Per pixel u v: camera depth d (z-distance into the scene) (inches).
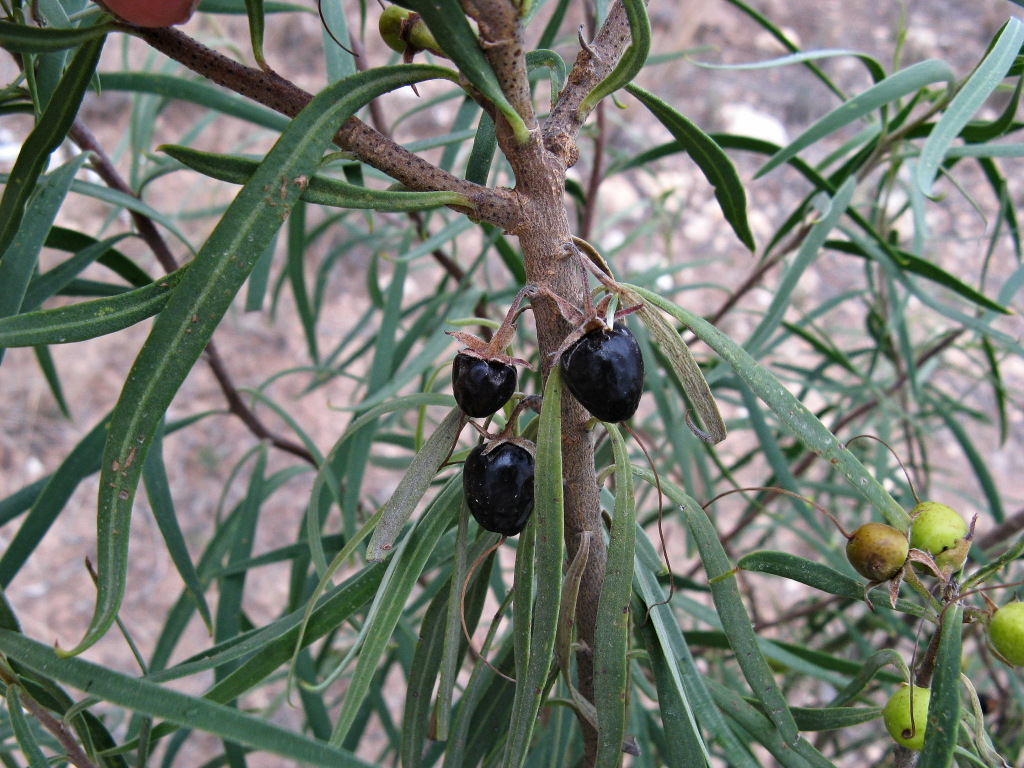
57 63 5.9
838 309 23.4
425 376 12.1
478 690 6.4
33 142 4.8
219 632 8.4
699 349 19.4
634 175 26.4
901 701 4.9
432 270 26.0
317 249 26.2
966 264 23.0
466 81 4.2
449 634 5.1
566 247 4.4
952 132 5.6
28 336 4.2
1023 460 21.7
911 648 13.5
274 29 27.1
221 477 23.9
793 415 4.5
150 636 21.5
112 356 25.8
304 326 11.4
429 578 12.6
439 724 5.2
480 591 5.9
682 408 11.1
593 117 11.7
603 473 5.5
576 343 4.3
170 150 4.3
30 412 24.1
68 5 6.5
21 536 6.7
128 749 5.6
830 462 4.5
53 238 7.6
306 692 8.8
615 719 4.8
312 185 4.1
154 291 4.3
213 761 10.9
